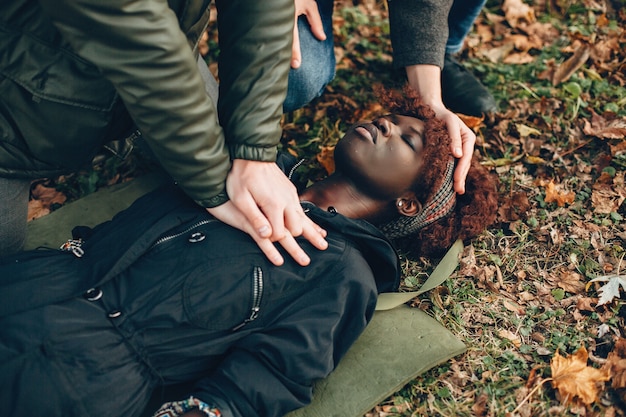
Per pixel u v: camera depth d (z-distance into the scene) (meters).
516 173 2.49
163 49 1.32
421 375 1.89
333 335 1.75
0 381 1.51
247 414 1.60
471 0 2.52
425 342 1.93
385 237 1.92
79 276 1.72
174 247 1.75
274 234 1.66
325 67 2.44
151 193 1.94
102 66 1.33
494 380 1.88
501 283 2.15
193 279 1.69
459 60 3.01
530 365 1.91
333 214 1.88
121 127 1.76
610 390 1.83
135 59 1.32
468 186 2.20
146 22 1.29
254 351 1.69
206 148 1.51
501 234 2.29
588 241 2.24
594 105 2.73
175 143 1.47
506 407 1.81
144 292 1.68
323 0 2.44
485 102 2.67
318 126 2.74
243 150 1.62
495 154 2.58
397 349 1.92
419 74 2.28
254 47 1.62
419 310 2.06
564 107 2.71
